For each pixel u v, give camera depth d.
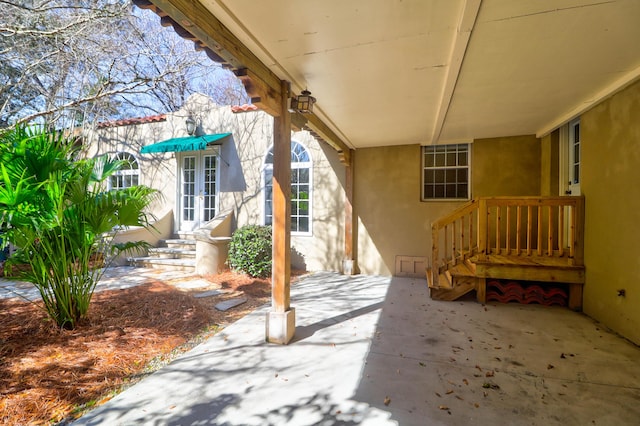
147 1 1.82
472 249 4.82
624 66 2.94
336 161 6.78
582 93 3.62
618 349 3.06
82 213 3.39
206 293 4.93
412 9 2.13
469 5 2.02
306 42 2.57
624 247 3.39
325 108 4.13
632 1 2.01
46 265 3.29
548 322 3.79
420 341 3.24
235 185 7.59
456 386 2.41
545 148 5.36
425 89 3.50
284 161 3.29
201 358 2.87
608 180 3.66
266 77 2.96
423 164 6.34
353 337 3.34
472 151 5.89
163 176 8.30
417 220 6.27
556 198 4.33
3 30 5.14
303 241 6.95
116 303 4.17
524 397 2.28
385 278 6.18
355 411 2.11
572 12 2.12
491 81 3.27
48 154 3.12
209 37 2.15
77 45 6.36
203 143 7.11
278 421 2.01
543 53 2.69
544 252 4.63
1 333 3.21
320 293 5.10
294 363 2.77
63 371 2.56
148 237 7.51
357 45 2.61
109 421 2.00
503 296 4.59
